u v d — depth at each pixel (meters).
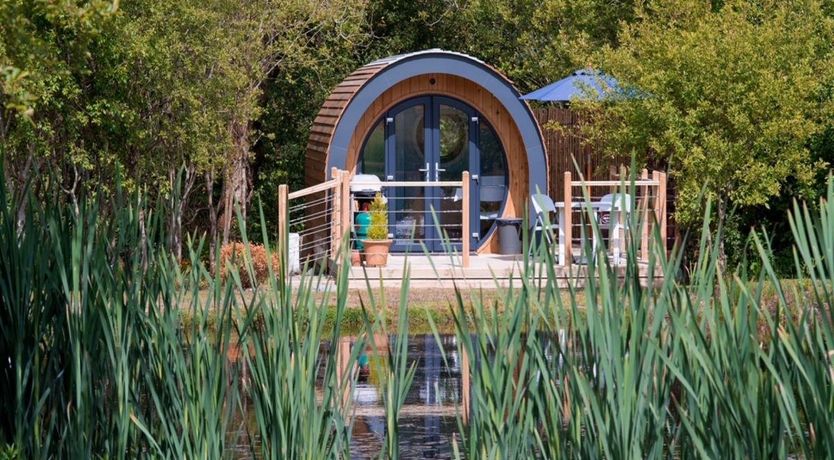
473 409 5.58
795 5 18.84
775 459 5.25
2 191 6.71
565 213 17.03
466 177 17.91
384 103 20.05
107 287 6.49
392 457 5.71
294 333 5.92
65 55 13.25
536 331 5.79
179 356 6.23
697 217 17.38
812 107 17.84
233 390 6.25
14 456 6.12
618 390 5.27
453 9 27.03
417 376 12.83
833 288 5.00
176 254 15.91
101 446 6.57
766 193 17.62
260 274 17.67
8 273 6.59
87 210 6.96
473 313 5.66
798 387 5.18
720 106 17.34
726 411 5.18
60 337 6.66
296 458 5.85
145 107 16.50
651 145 17.67
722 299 5.36
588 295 5.39
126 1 15.08
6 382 6.64
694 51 17.11
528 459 5.57
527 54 26.94
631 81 17.92
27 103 5.89
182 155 17.47
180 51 16.80
